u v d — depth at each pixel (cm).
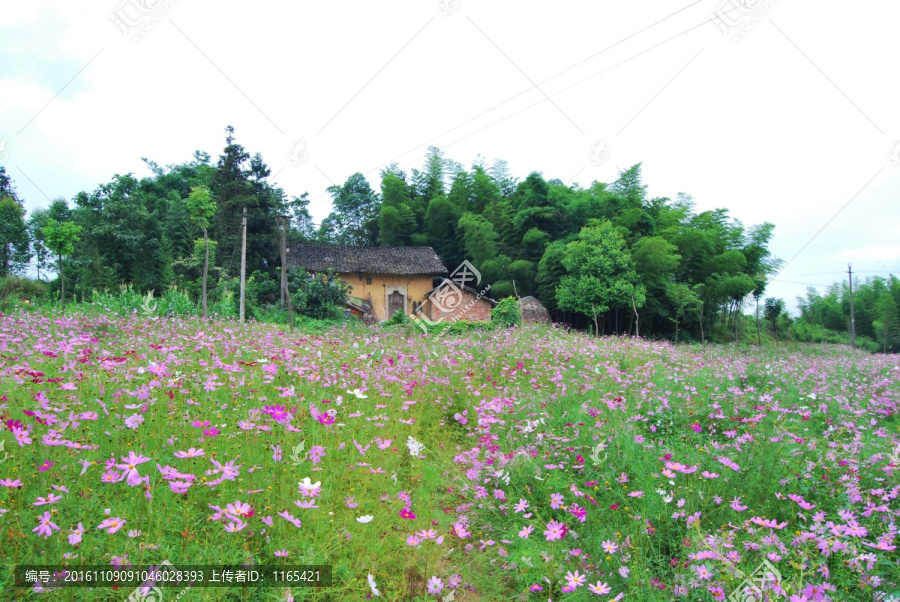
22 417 313
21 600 189
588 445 410
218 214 2136
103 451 297
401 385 561
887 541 251
